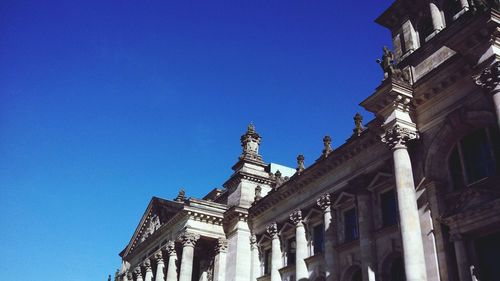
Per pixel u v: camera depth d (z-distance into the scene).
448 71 31.27
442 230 29.80
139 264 70.94
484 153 29.94
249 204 58.47
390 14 40.50
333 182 43.72
